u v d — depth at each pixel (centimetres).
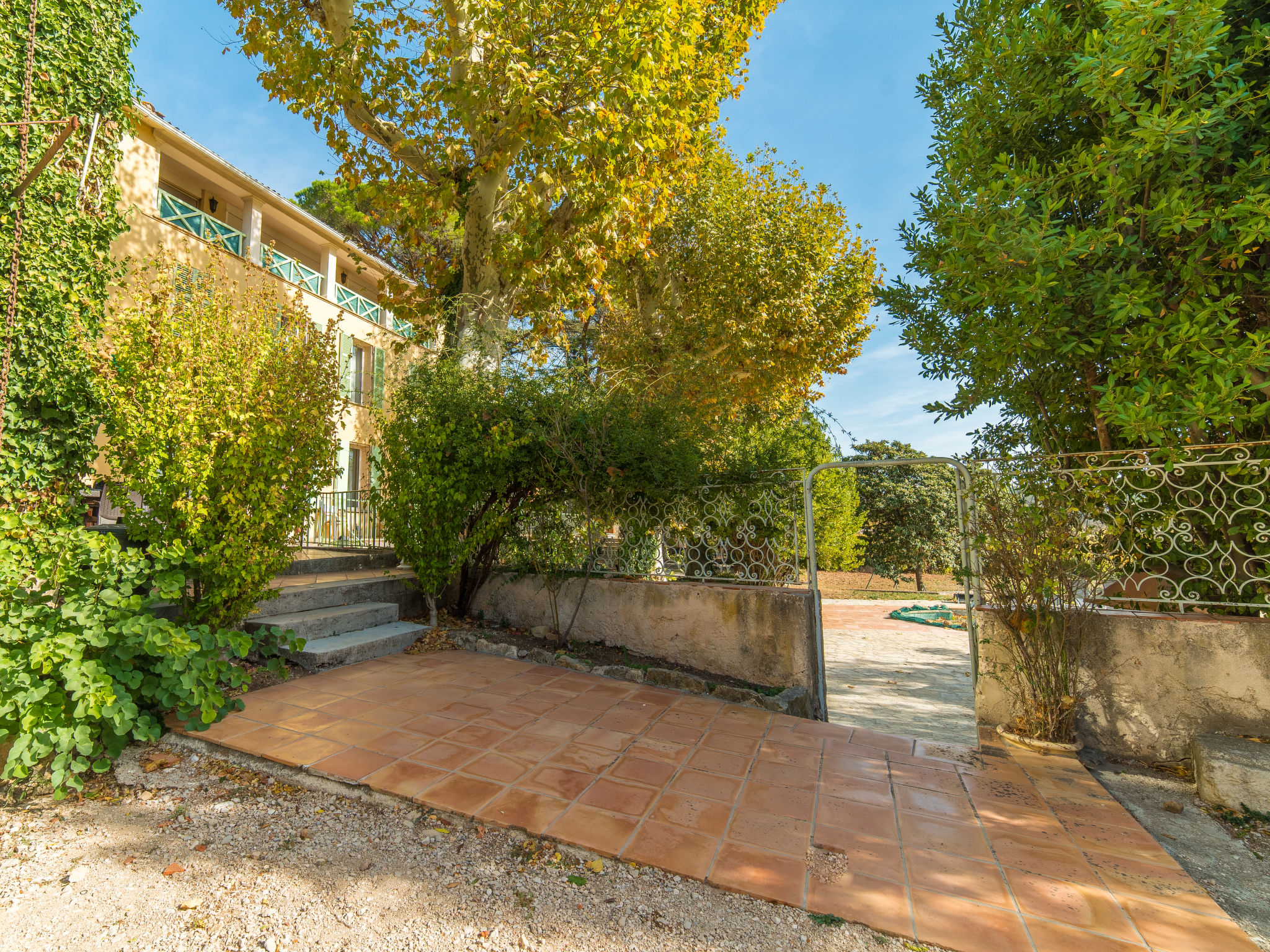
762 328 1202
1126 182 358
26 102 425
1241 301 388
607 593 604
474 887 240
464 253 878
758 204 1259
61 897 225
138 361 417
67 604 314
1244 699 365
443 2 789
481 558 666
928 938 215
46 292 510
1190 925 225
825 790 331
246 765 332
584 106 742
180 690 333
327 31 793
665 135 856
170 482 418
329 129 820
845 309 1341
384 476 640
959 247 417
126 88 595
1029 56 423
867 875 253
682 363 915
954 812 310
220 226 1119
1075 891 245
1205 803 331
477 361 707
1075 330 406
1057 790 338
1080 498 411
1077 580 398
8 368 464
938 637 1134
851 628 1241
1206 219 333
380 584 636
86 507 548
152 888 232
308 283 1321
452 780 319
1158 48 331
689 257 1309
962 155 464
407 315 979
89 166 557
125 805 292
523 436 585
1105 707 398
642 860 257
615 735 395
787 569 559
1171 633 385
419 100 800
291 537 496
